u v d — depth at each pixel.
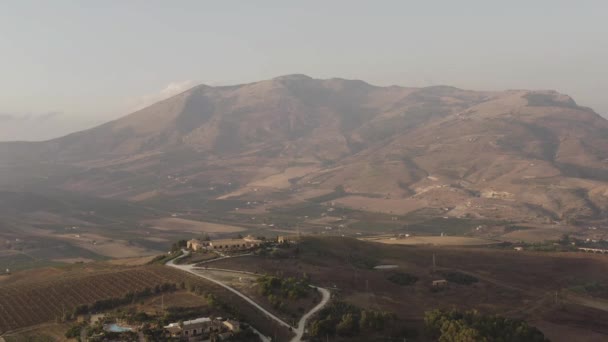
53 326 168.62
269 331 157.38
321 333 158.00
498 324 168.12
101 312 176.00
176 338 144.00
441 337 162.12
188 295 184.50
